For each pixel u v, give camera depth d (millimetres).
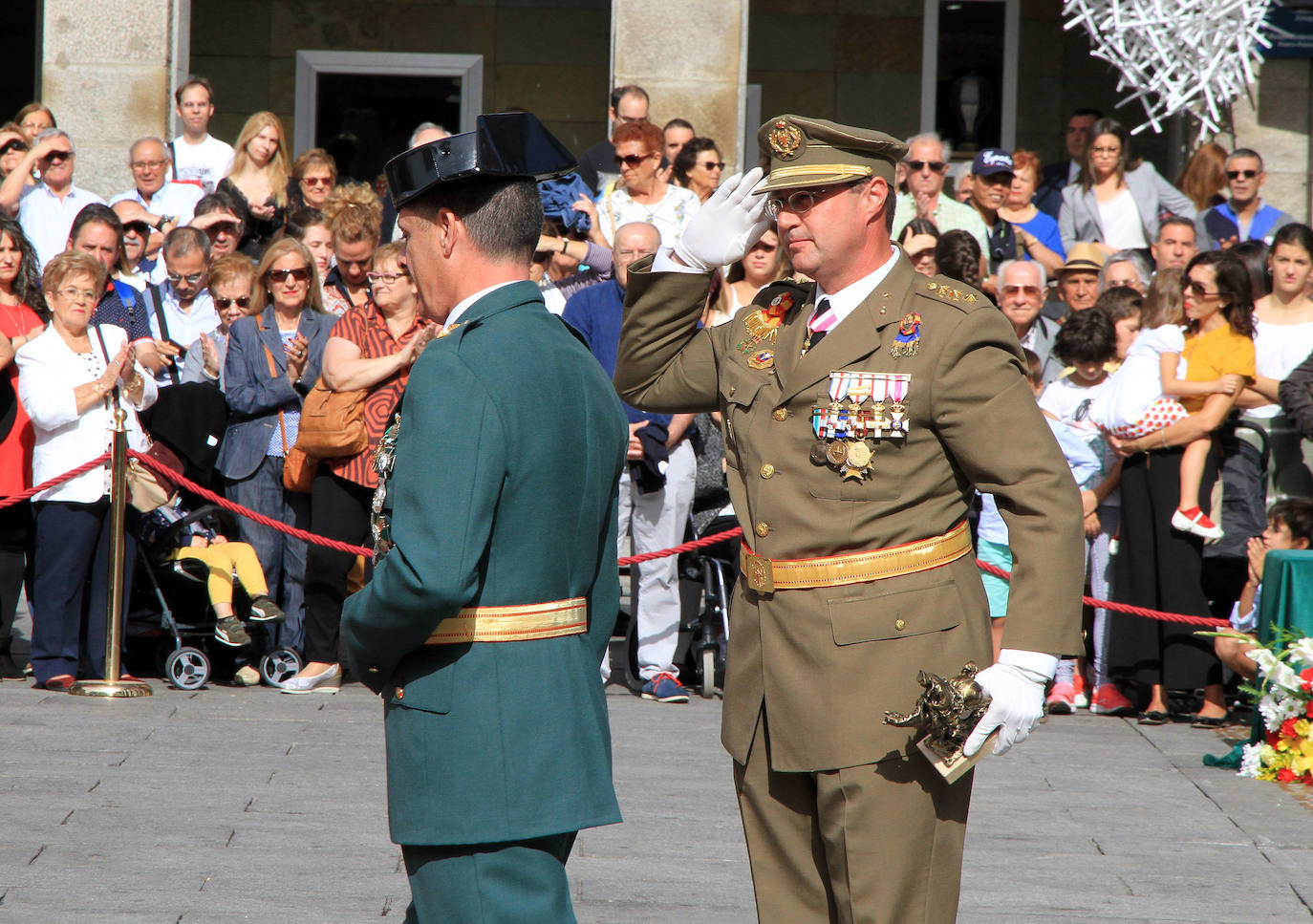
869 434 11531
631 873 17281
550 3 49844
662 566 26594
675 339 13055
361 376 25797
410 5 49719
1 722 23234
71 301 25891
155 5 39156
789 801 12008
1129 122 47969
